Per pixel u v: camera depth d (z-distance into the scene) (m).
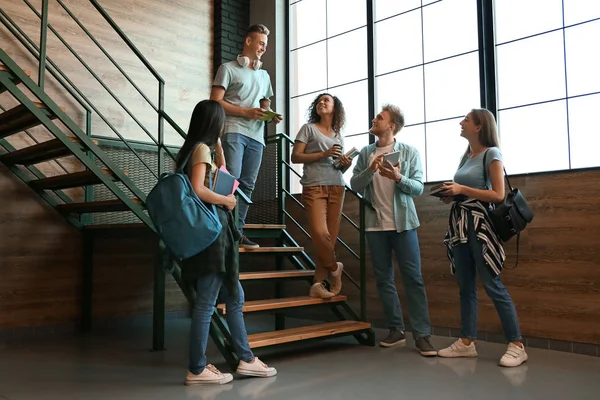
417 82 4.42
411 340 3.80
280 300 3.38
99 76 4.59
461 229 3.13
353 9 4.97
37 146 3.53
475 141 3.27
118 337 4.05
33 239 4.14
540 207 3.50
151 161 4.82
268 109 3.54
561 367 2.95
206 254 2.49
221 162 2.83
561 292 3.38
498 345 3.57
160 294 3.55
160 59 5.02
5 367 3.02
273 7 5.52
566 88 3.59
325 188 3.48
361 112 4.84
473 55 4.07
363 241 3.72
